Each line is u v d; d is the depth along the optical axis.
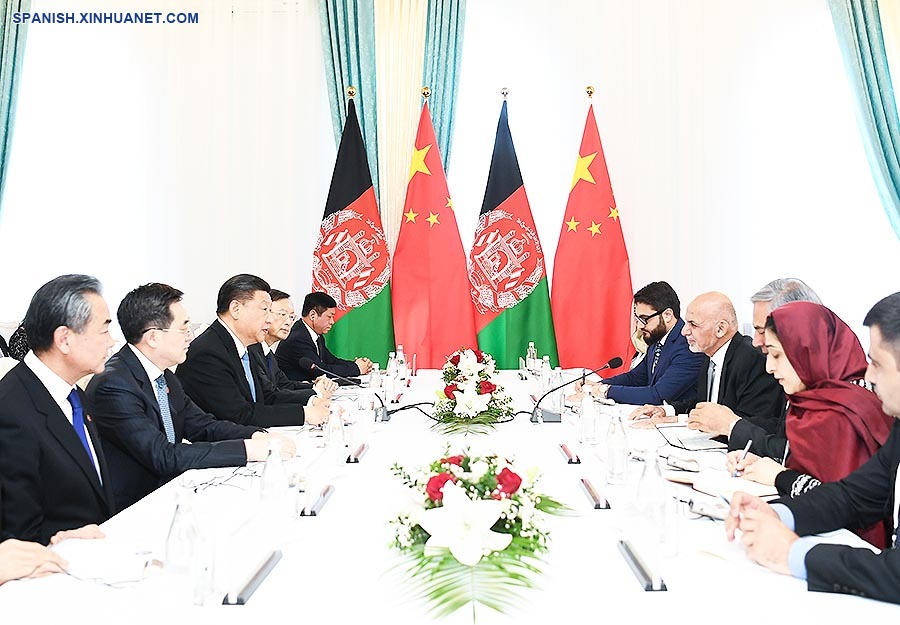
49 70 5.34
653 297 3.64
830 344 2.02
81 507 1.86
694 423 2.47
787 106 5.30
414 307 5.16
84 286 1.85
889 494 1.64
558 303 5.19
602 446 2.35
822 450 1.93
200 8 5.32
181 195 5.35
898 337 1.39
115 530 1.60
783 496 1.78
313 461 2.11
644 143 5.32
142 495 2.25
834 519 1.60
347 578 1.31
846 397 1.94
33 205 5.36
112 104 5.34
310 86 5.38
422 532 1.41
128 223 5.38
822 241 5.32
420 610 1.18
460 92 5.42
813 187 5.31
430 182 5.18
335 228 5.13
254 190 5.33
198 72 5.34
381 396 3.36
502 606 1.19
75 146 5.35
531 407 3.12
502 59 5.39
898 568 1.21
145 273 5.38
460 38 5.32
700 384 3.27
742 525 1.41
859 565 1.24
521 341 5.12
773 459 2.22
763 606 1.20
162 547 1.46
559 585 1.27
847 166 5.30
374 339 5.14
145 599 1.24
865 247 5.30
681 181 5.31
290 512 1.61
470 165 5.44
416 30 5.35
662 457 2.17
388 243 5.39
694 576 1.32
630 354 5.12
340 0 5.29
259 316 3.07
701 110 5.29
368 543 1.48
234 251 5.36
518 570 1.31
